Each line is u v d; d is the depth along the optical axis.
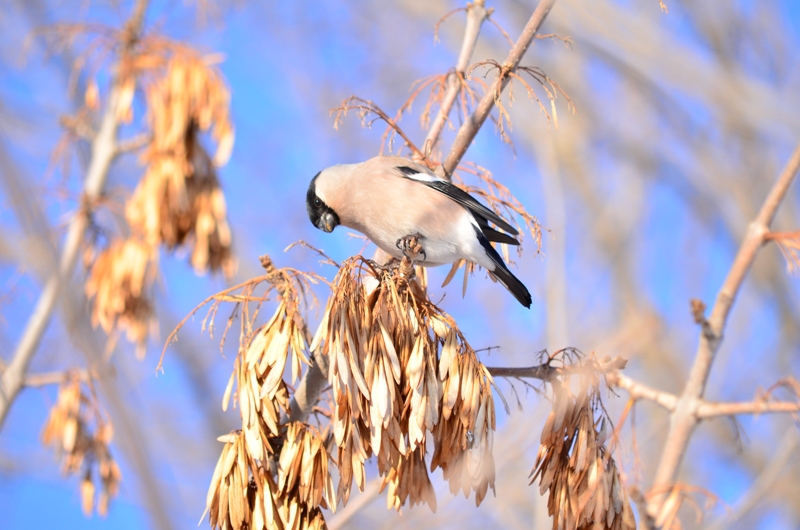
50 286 9.96
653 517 6.48
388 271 5.70
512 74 6.12
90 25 11.09
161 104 10.96
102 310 10.55
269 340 5.50
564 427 5.81
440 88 6.99
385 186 7.64
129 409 4.35
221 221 11.22
